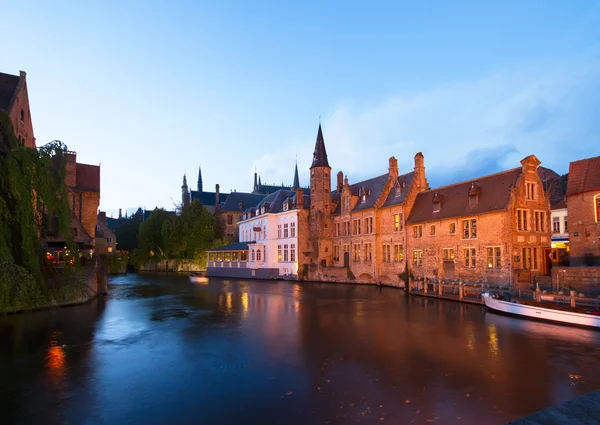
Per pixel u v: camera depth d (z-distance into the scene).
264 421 9.79
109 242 86.31
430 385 12.12
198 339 18.06
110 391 11.80
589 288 25.62
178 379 12.79
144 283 50.34
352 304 29.19
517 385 12.12
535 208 32.28
